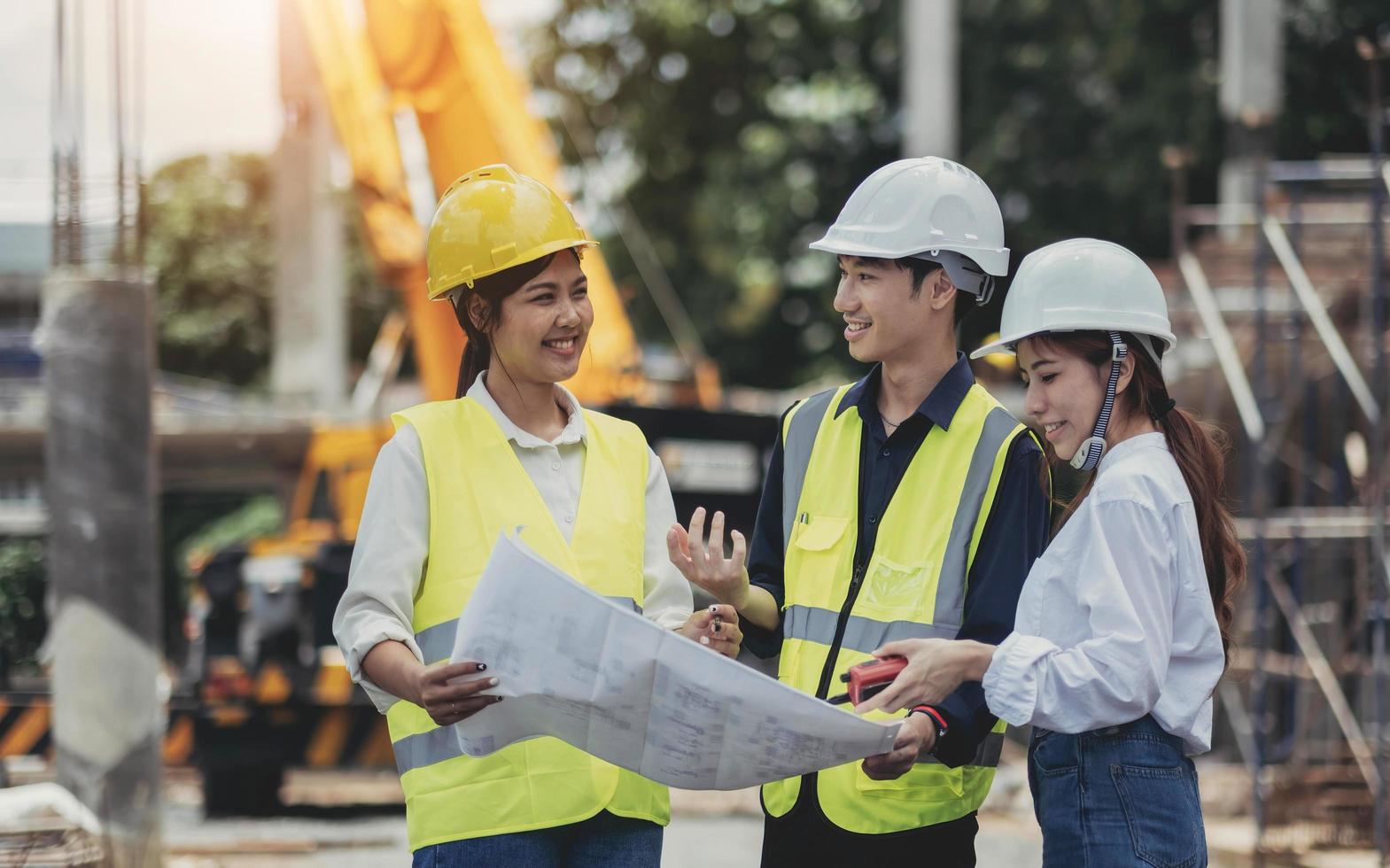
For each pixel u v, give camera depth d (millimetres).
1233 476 10352
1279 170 8250
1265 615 8062
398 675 2770
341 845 8531
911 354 3240
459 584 2945
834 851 3189
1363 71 14852
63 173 6801
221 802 9688
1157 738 2824
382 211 9719
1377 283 6984
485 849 2893
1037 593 2875
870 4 24078
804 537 3287
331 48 9703
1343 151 15195
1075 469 3061
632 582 3064
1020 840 8328
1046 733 2932
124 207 6828
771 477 3477
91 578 6762
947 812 3154
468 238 2969
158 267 27062
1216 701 10445
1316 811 8211
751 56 24609
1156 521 2789
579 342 3039
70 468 6766
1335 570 9414
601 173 23812
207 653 9789
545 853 2922
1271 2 11578
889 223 3170
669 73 24578
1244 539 8016
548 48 24484
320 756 9711
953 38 10586
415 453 2994
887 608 3146
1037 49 21547
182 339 26688
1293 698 9242
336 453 11141
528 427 3088
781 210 23047
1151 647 2721
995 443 3160
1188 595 2812
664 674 2635
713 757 2711
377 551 2920
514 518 2980
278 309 16484
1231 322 9891
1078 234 21469
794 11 24328
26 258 26531
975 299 3266
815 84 24359
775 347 23859
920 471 3205
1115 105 20938
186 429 13688
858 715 2807
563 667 2652
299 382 16375
